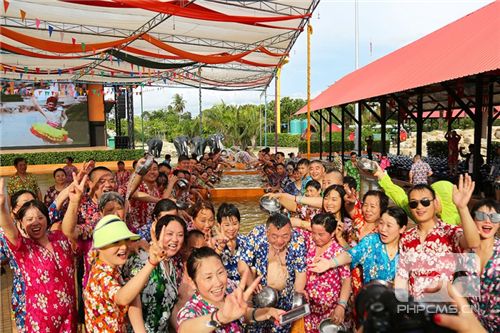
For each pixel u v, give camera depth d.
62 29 12.95
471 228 2.49
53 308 2.75
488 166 12.21
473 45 8.58
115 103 27.83
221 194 12.92
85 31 13.39
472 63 7.44
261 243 3.14
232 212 3.12
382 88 11.03
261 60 19.33
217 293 2.16
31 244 2.79
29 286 2.73
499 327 2.39
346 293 3.11
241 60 18.11
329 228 3.06
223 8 11.22
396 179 15.20
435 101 19.16
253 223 9.43
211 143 27.55
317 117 43.19
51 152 24.55
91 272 2.45
